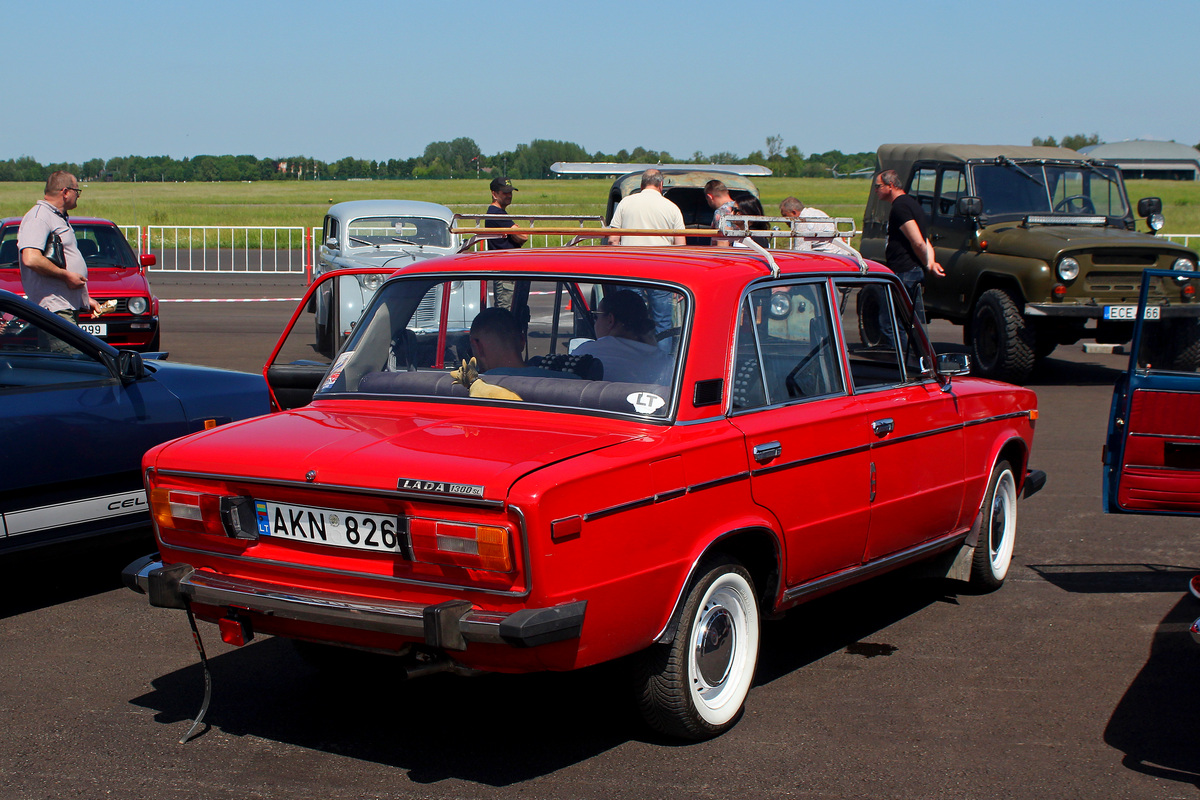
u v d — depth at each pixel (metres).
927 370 5.20
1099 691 4.46
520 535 3.27
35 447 5.25
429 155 159.00
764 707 4.29
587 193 92.12
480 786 3.62
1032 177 13.18
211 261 31.20
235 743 3.95
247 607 3.69
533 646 3.25
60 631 5.15
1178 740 4.02
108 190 105.94
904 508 4.87
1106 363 14.28
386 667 4.69
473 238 5.69
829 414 4.40
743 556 4.23
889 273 4.97
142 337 12.93
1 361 5.25
